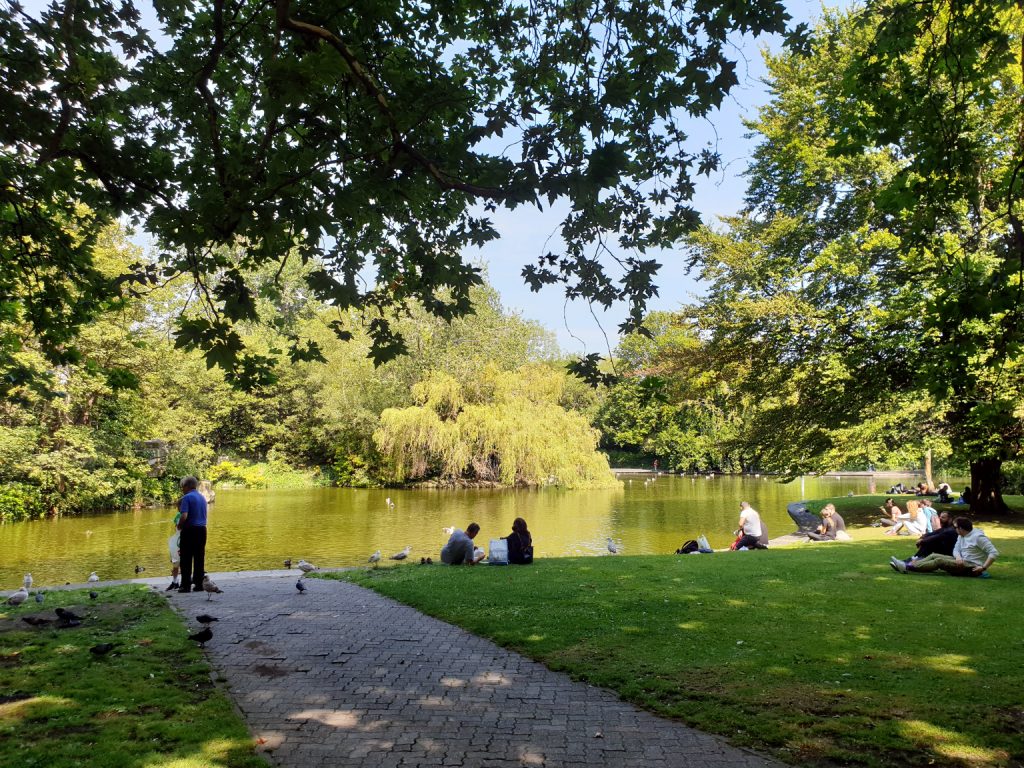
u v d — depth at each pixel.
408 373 44.72
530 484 41.19
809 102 20.34
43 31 6.49
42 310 8.50
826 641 6.31
